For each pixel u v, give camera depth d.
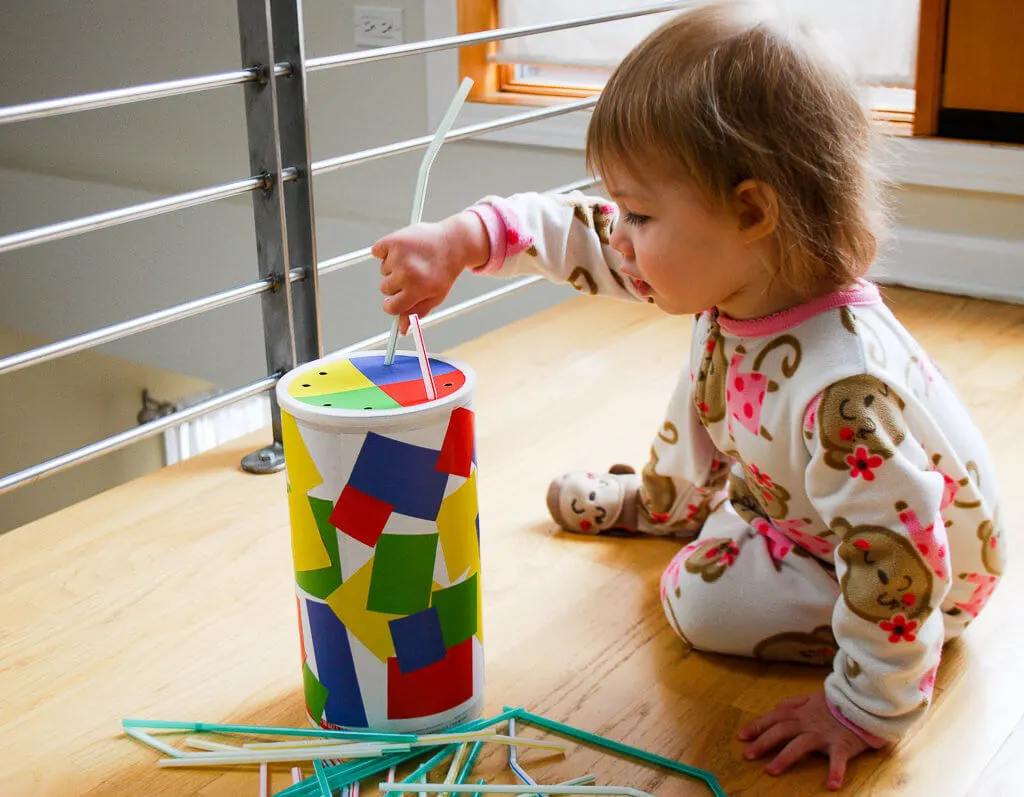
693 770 0.90
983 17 1.97
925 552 0.87
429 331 2.87
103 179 3.29
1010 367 1.71
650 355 1.80
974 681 1.02
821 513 0.93
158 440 3.47
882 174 0.97
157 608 1.15
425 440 0.86
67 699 1.01
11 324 3.68
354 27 2.70
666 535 1.27
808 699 0.95
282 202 1.40
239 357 3.23
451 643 0.92
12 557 1.25
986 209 2.04
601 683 1.02
